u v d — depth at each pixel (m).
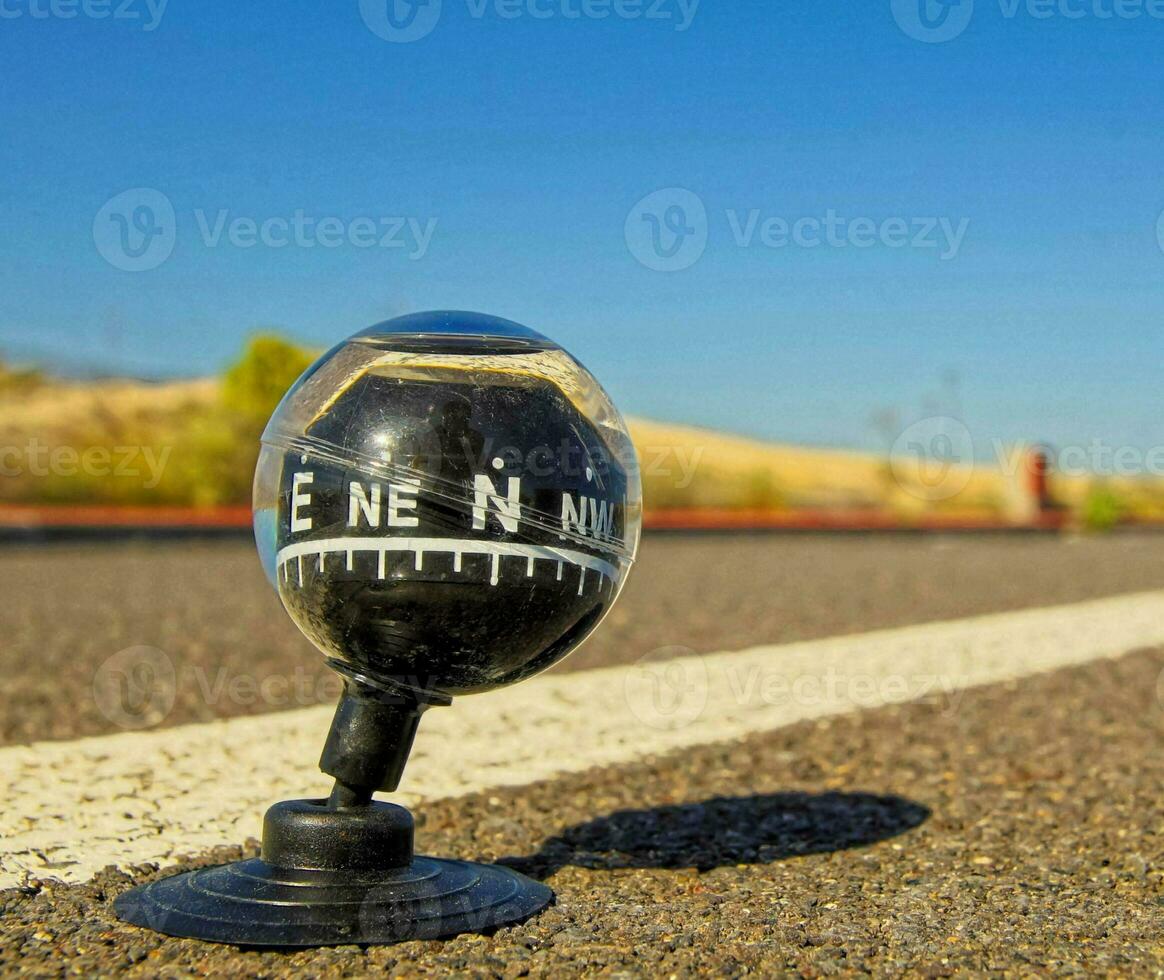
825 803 4.14
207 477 23.28
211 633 7.98
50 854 3.35
